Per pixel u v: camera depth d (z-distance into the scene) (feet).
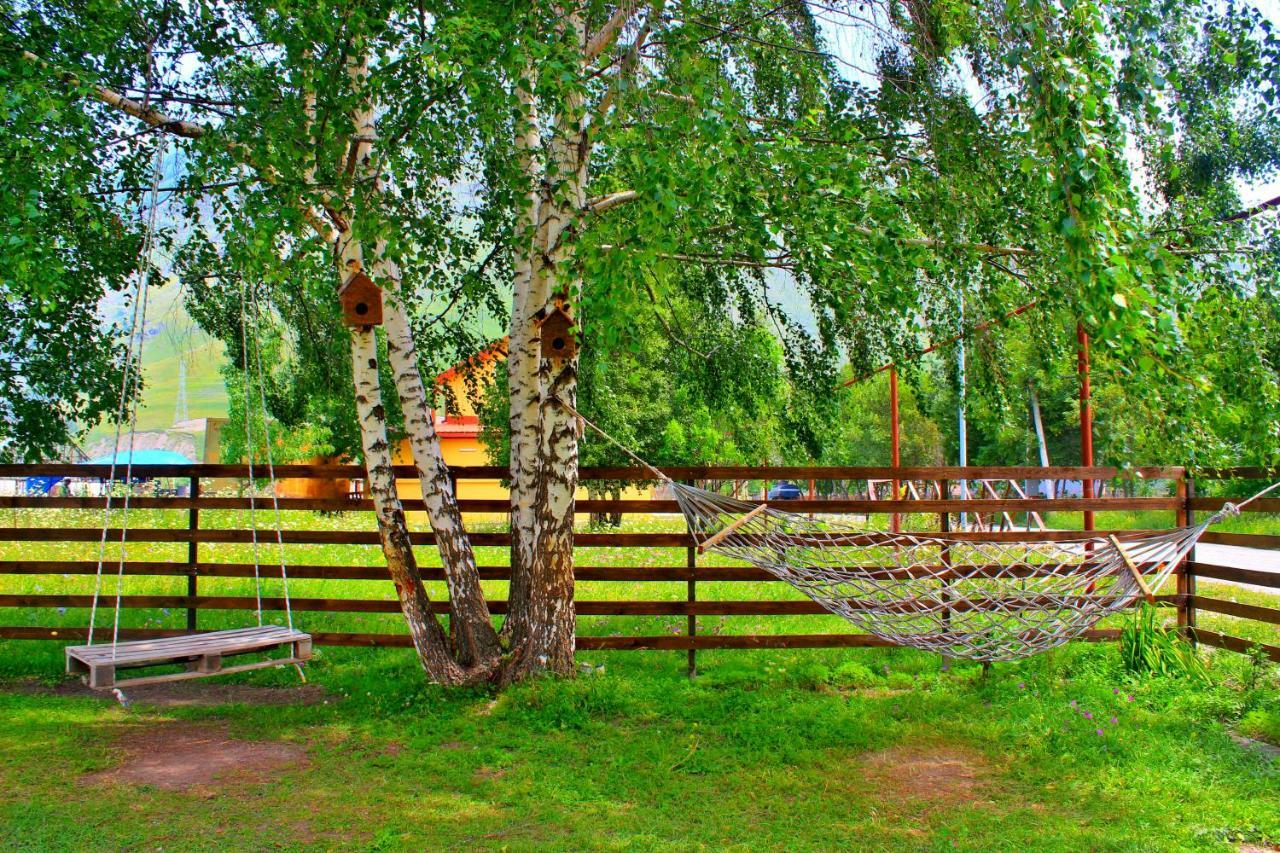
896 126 18.60
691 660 21.22
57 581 32.48
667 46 15.33
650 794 13.96
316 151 15.40
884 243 14.66
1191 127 17.85
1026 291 22.16
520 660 19.08
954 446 98.73
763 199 14.79
